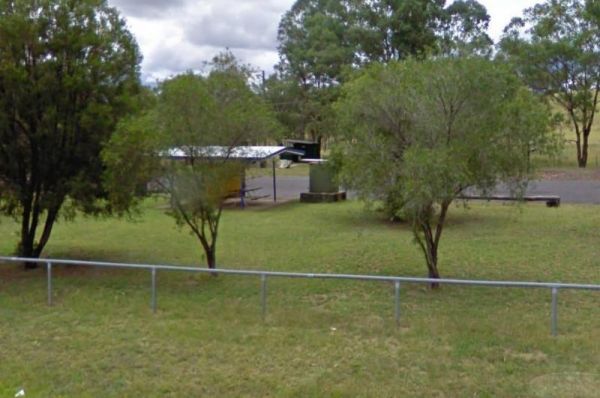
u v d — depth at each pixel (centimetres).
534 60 3778
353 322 822
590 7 3562
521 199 1023
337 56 4344
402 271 1190
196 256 1377
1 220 1598
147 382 624
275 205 2348
